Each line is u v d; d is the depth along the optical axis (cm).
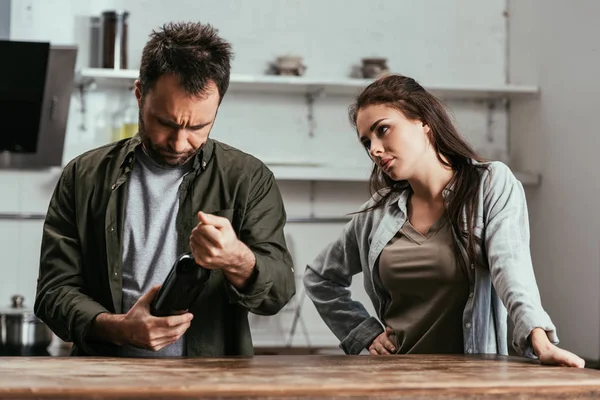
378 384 170
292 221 546
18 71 466
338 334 296
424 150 259
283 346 529
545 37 531
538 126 539
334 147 555
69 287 231
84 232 236
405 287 261
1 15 505
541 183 533
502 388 173
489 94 555
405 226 266
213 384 165
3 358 217
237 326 235
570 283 503
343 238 292
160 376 178
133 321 212
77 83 518
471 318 251
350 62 556
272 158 547
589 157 488
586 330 488
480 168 258
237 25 545
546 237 528
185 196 237
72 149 521
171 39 212
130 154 236
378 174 278
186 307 213
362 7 560
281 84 522
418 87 262
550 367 208
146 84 214
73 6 522
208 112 215
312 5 554
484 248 250
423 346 258
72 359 215
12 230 513
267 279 219
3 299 509
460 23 571
